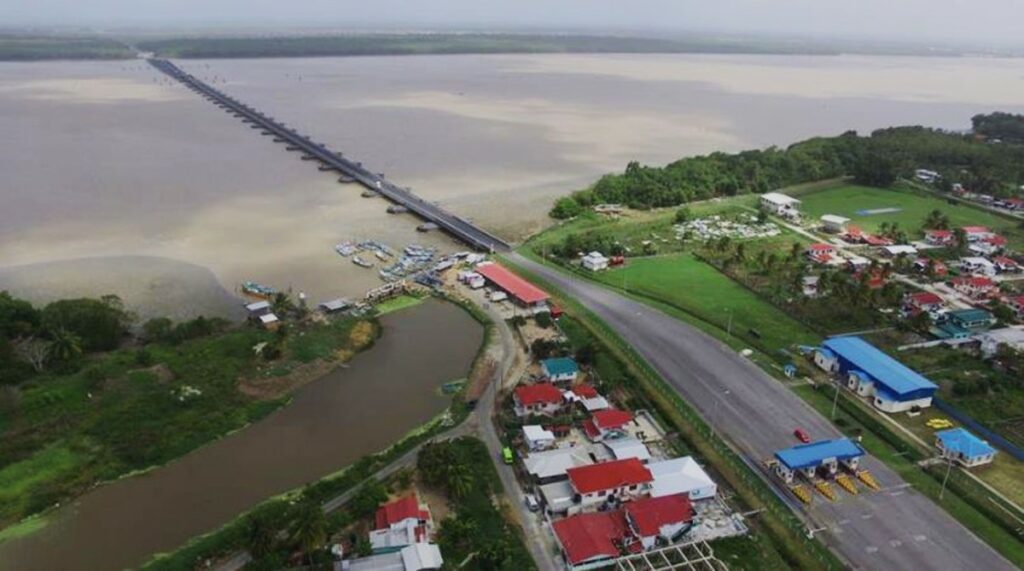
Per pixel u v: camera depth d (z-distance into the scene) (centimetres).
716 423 9100
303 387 10056
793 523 7362
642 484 7650
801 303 12650
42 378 9488
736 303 12756
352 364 10712
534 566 6775
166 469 8294
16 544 7075
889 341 11331
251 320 11538
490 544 6838
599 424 8731
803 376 10256
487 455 8444
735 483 8006
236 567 6731
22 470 7931
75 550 7031
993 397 9712
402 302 12775
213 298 12569
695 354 10875
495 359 10700
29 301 12081
